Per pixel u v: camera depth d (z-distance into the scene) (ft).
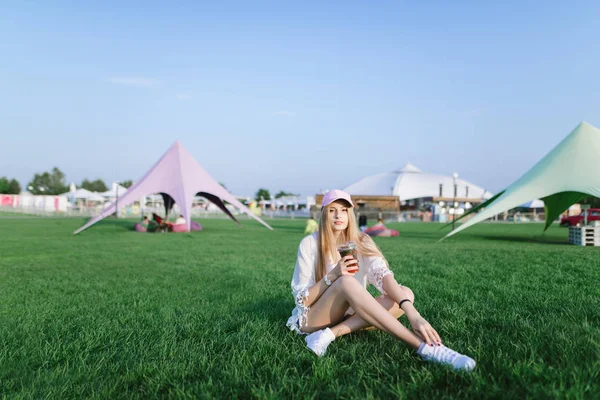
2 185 288.30
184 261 27.43
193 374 7.88
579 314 11.23
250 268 23.98
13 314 13.35
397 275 20.15
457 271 21.12
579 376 6.66
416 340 8.01
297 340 9.58
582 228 39.47
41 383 7.72
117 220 97.66
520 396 6.40
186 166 65.05
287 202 205.16
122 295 16.39
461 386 6.88
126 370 8.30
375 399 6.51
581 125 45.65
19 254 31.71
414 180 207.31
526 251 32.09
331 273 8.91
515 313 11.62
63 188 342.85
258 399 6.61
